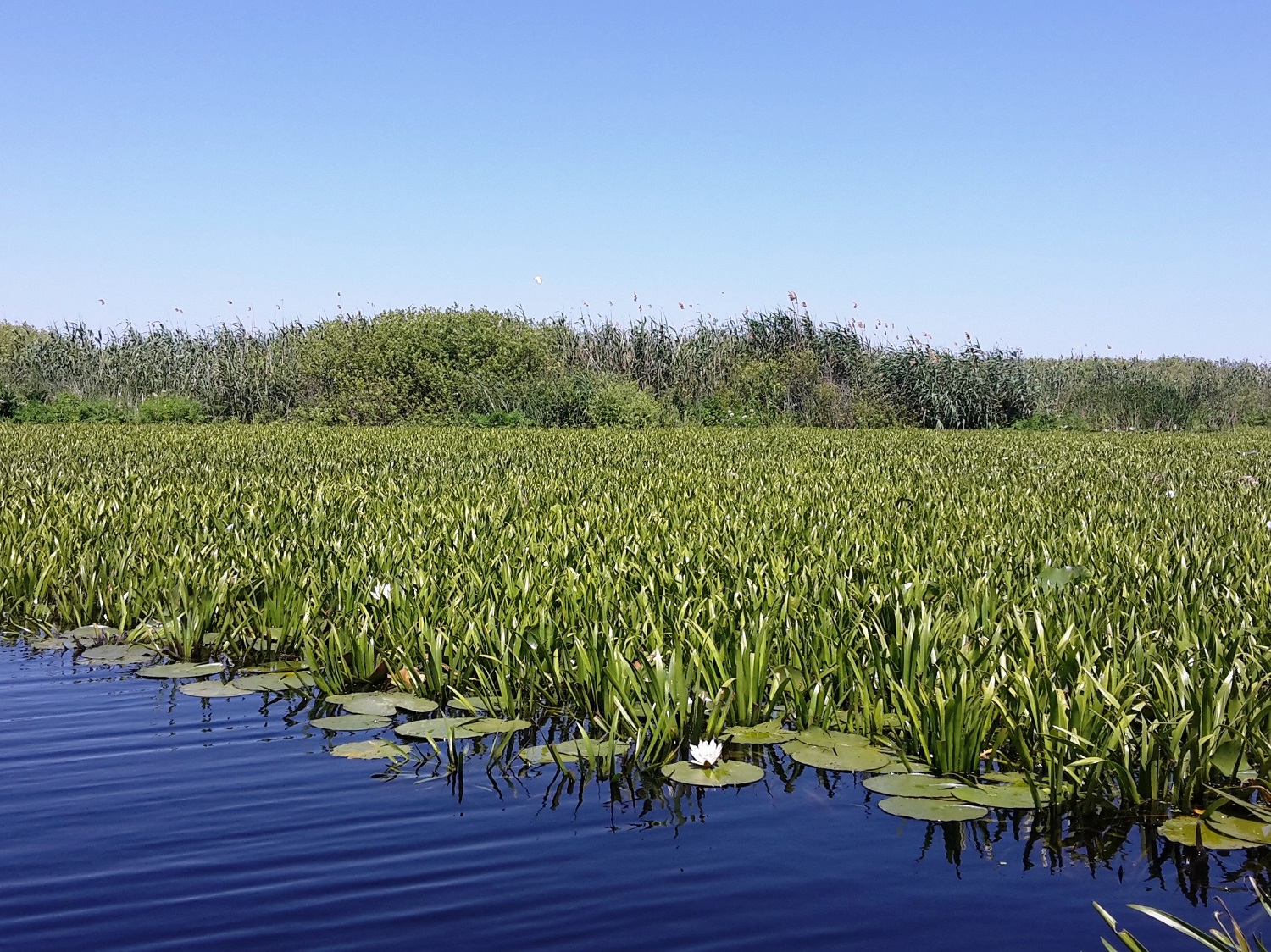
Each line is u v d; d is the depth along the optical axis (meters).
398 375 26.53
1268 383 32.03
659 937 2.29
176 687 4.25
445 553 5.93
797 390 28.08
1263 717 3.32
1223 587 5.00
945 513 7.95
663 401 27.67
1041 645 3.81
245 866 2.65
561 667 4.02
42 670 4.46
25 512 7.22
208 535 6.45
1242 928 2.34
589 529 6.73
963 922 2.36
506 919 2.38
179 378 27.94
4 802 3.05
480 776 3.30
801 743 3.52
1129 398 28.64
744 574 5.08
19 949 2.23
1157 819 2.96
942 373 27.52
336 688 4.18
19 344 30.30
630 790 3.18
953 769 3.24
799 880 2.58
